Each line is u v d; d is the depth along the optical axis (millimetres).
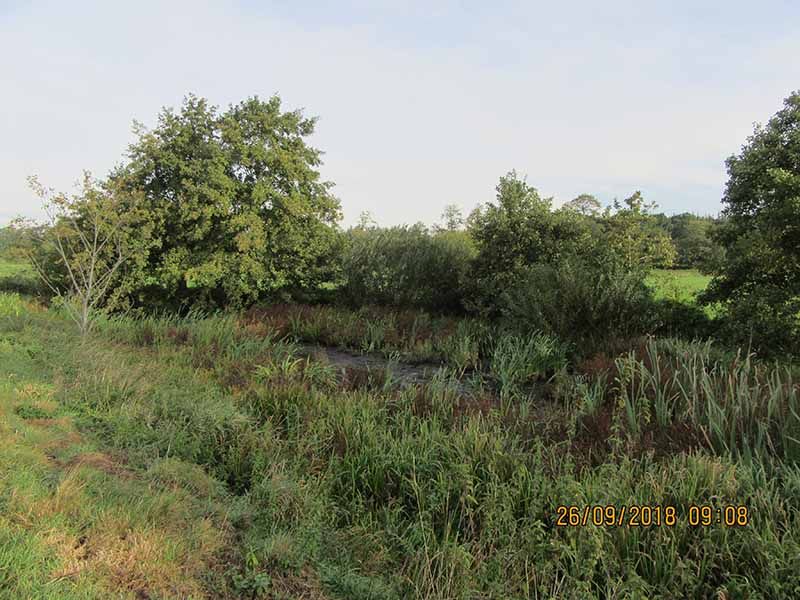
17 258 13133
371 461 4766
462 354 9539
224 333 10328
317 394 6434
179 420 5621
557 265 11312
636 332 9578
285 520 3928
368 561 3660
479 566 3477
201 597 2920
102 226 11211
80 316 10742
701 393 5855
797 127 9859
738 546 3289
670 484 3787
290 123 13836
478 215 14766
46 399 5707
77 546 3082
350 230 17734
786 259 9453
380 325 11984
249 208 12805
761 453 4340
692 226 19250
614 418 5168
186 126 13039
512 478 4133
